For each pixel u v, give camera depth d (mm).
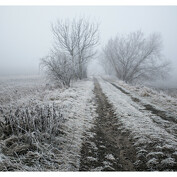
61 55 13945
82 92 11906
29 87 17234
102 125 6023
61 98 9344
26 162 3348
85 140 4621
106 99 10516
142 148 4160
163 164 3453
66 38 16922
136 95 11914
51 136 4219
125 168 3438
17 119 4516
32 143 3867
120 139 4844
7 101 10219
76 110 7281
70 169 3279
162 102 9289
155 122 6027
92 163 3566
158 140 4480
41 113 4883
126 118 6461
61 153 3795
